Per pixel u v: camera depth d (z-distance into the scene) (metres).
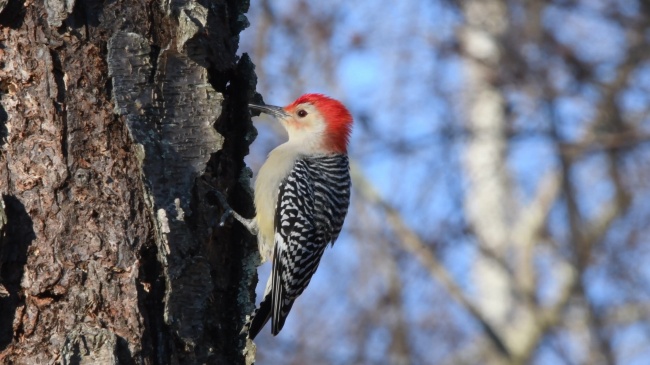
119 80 8.61
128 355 8.15
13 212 8.34
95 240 8.32
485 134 25.11
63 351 8.03
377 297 24.02
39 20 8.59
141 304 8.28
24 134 8.47
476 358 25.38
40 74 8.54
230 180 9.66
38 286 8.20
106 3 8.72
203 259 8.62
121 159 8.54
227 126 9.68
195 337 8.52
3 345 8.16
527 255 26.56
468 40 24.94
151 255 8.45
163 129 8.73
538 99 24.42
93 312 8.20
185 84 8.89
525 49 24.03
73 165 8.43
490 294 26.33
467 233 24.09
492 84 24.06
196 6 8.95
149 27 8.84
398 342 23.88
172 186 8.68
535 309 25.98
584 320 25.66
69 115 8.51
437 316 25.19
